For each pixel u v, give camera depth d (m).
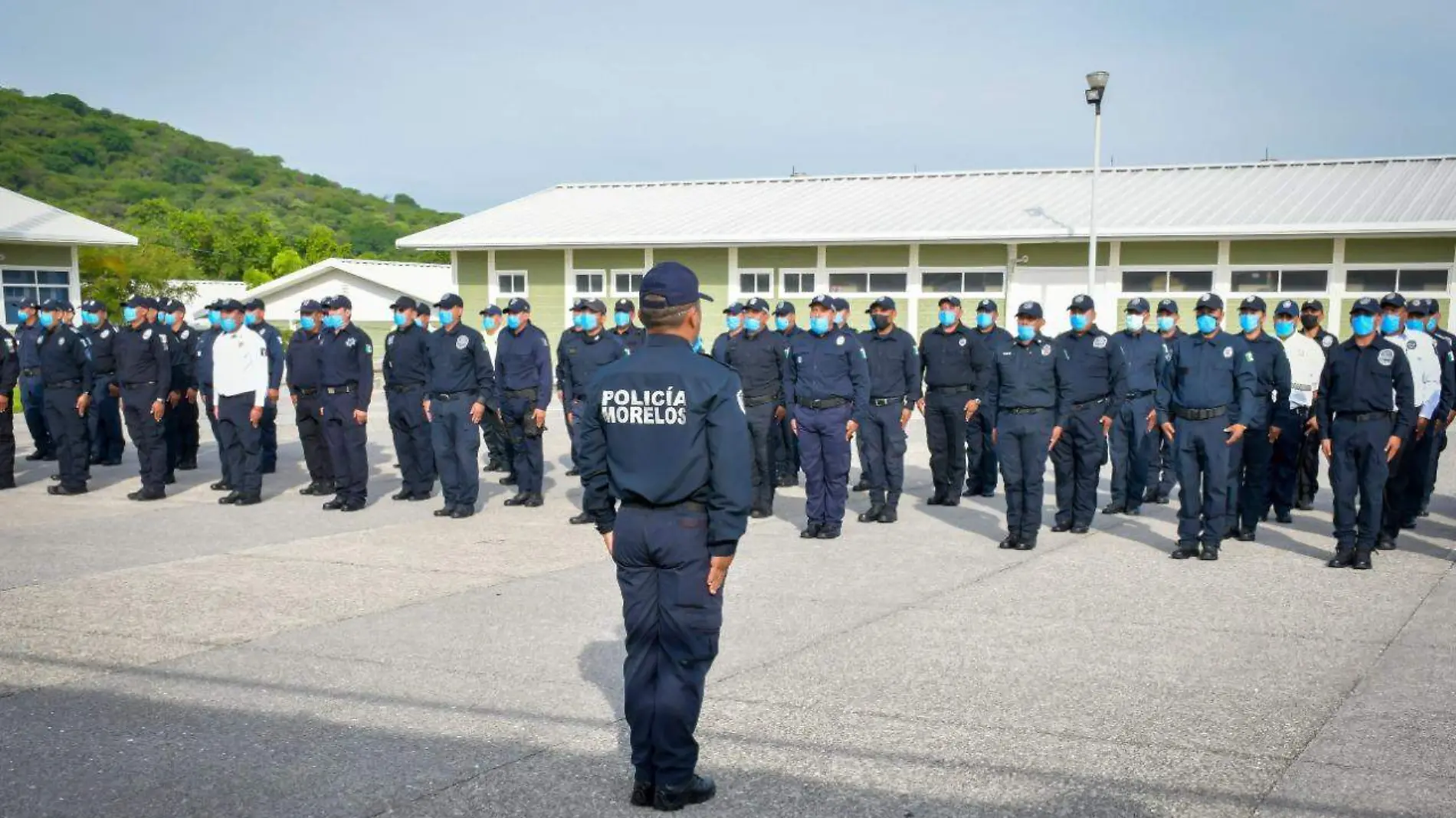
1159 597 7.09
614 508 4.21
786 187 30.08
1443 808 4.01
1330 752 4.52
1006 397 8.62
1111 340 9.34
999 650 5.92
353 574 7.76
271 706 5.10
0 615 6.65
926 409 10.83
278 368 13.06
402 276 37.09
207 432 17.55
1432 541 9.05
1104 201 23.97
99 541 8.94
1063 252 22.59
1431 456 10.02
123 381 10.90
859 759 4.48
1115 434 10.51
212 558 8.30
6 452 11.88
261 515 10.19
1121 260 22.19
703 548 4.04
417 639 6.16
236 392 10.67
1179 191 24.34
